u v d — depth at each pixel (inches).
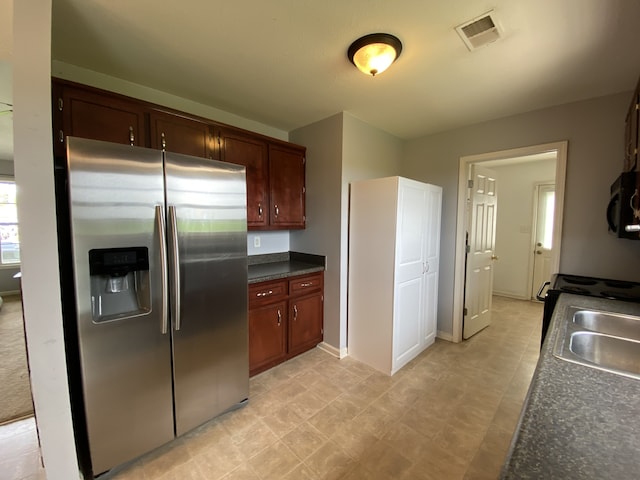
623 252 82.7
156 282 59.7
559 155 91.6
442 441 65.9
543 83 78.4
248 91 85.4
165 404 62.8
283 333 99.3
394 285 93.6
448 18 54.3
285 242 126.7
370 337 100.6
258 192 100.5
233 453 62.8
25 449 64.0
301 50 65.2
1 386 86.4
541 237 178.1
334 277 107.5
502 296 192.7
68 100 63.4
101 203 52.6
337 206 104.7
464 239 116.6
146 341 59.4
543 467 20.6
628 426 24.9
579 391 30.4
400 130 118.5
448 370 97.0
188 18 54.8
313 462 60.4
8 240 197.8
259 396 83.0
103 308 57.7
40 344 46.6
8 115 103.3
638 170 58.9
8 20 54.8
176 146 79.7
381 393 84.4
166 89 84.2
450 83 79.2
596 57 65.7
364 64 63.9
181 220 62.7
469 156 112.0
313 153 112.6
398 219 92.9
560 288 75.0
